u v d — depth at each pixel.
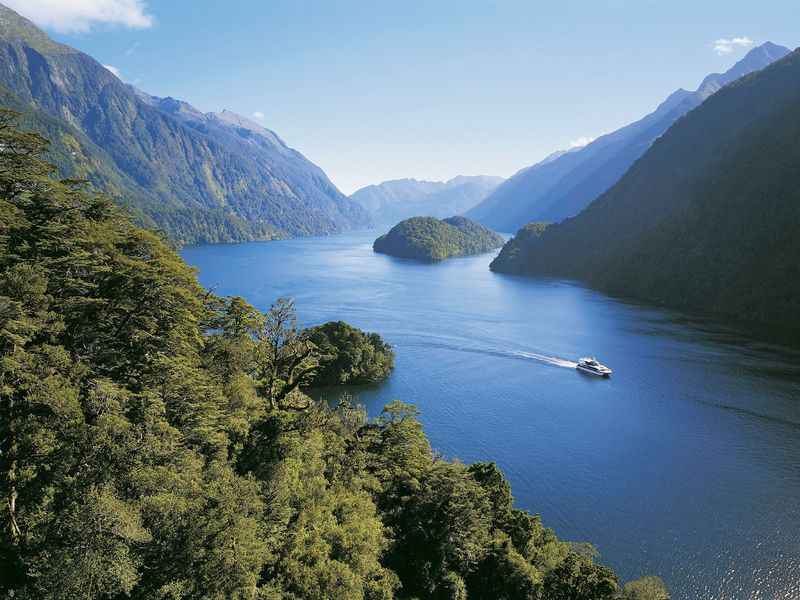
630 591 49.88
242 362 55.97
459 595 47.12
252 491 34.44
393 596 43.25
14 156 45.62
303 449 47.53
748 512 70.31
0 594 26.84
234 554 29.91
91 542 26.25
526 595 49.38
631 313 189.50
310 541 39.12
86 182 54.66
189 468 33.84
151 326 44.38
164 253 52.88
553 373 127.44
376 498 54.66
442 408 106.12
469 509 51.69
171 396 40.47
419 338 156.25
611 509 71.19
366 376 120.06
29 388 31.97
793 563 60.53
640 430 95.38
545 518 69.19
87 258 42.50
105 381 36.44
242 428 44.84
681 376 121.75
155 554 28.83
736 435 92.81
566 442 91.00
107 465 30.58
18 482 30.83
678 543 64.19
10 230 40.75
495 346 148.75
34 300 35.66
